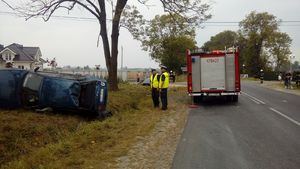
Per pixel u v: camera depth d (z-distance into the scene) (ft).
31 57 224.33
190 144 33.35
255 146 32.17
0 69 40.93
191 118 50.49
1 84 39.88
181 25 80.02
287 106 65.05
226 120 48.47
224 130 40.63
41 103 41.29
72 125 38.99
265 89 125.29
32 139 31.99
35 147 31.09
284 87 141.18
